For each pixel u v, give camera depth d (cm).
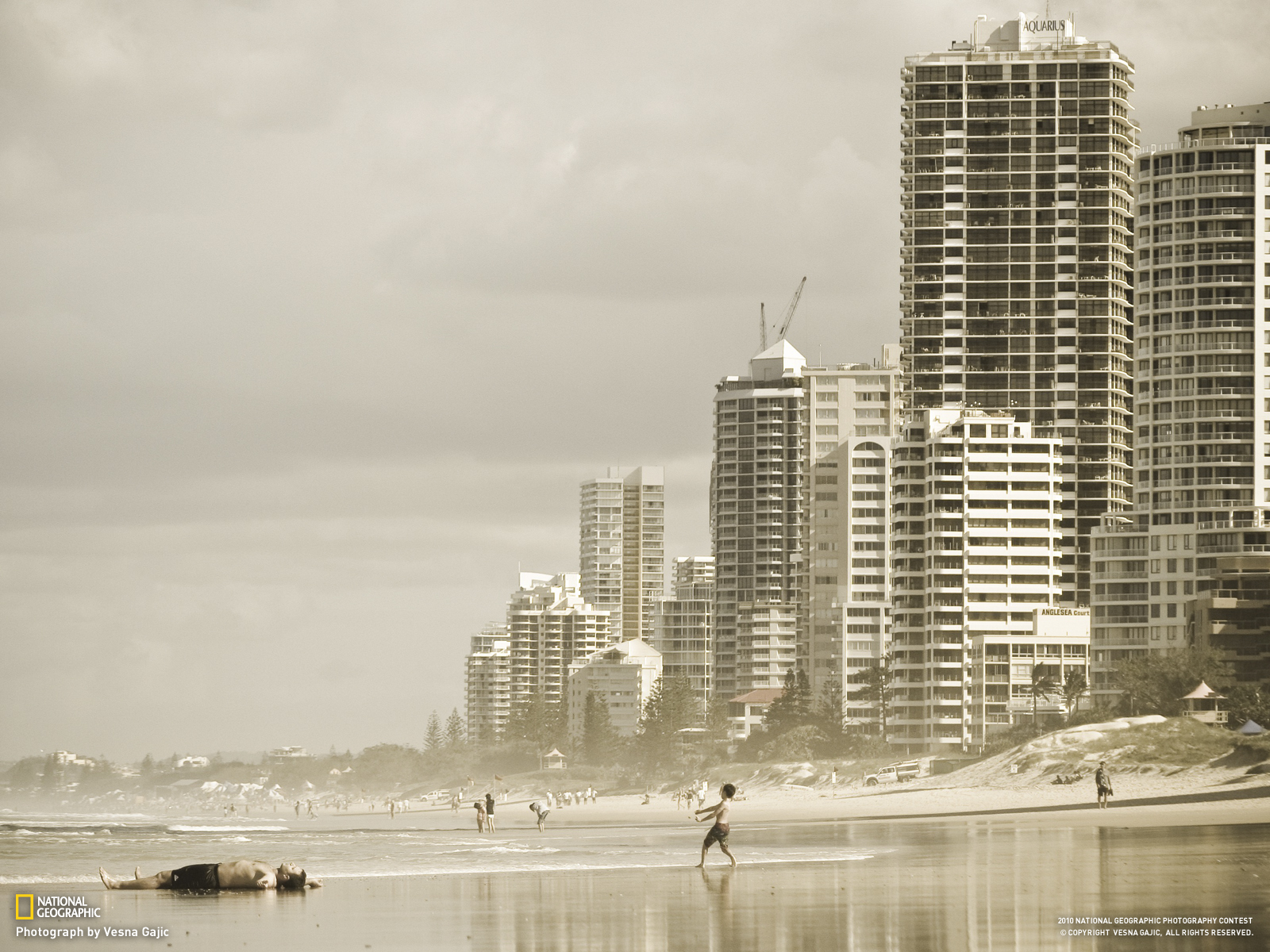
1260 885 11462
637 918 10238
